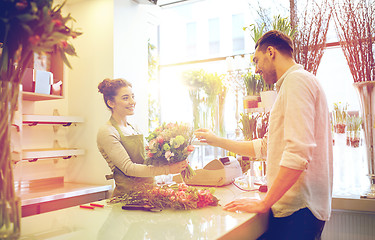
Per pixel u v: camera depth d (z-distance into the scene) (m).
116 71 3.26
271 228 1.53
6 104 1.00
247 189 2.13
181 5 4.71
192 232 1.13
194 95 3.18
